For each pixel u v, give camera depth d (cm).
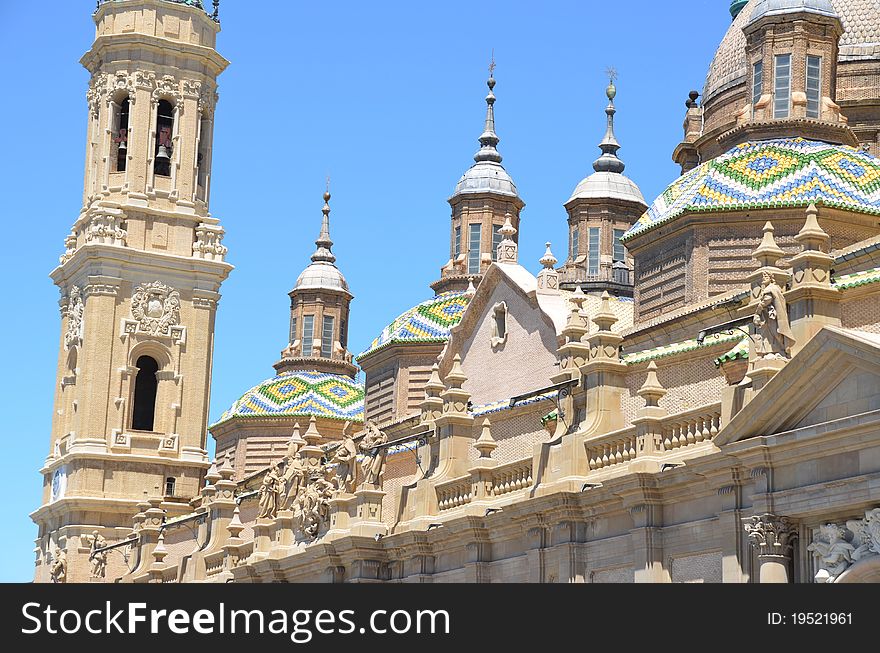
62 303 9738
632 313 6556
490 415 6097
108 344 9288
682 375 5084
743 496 3953
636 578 4353
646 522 4338
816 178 5512
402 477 6644
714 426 4181
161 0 9631
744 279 5572
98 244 9275
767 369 3909
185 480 9338
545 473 4903
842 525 3641
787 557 3762
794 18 5919
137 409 9500
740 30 6944
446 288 8775
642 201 8594
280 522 6731
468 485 5431
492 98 9138
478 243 8819
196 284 9562
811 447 3666
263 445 10050
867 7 6800
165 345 9444
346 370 10556
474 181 8881
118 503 9125
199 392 9494
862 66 6694
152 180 9531
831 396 3669
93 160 9694
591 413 4806
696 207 5656
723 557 3975
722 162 5794
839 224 5441
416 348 8231
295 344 10594
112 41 9569
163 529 8406
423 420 6028
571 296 5875
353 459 6203
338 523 6150
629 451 4553
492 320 6456
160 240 9494
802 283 3928
